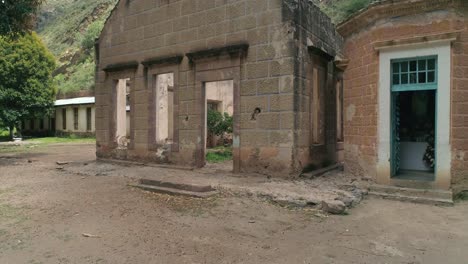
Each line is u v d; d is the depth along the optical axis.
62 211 7.07
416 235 5.65
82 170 12.40
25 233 5.80
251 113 10.20
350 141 9.99
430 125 10.33
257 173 10.09
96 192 8.79
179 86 11.89
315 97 11.35
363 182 8.98
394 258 4.78
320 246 5.20
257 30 10.08
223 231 5.84
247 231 5.85
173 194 8.32
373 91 8.91
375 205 7.46
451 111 7.92
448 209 7.11
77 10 62.69
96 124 14.74
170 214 6.80
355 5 24.34
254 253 4.92
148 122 12.77
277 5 9.72
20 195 8.57
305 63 10.07
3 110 27.91
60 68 46.91
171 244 5.26
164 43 12.32
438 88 8.02
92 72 40.81
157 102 12.87
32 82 28.95
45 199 8.10
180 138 11.93
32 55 29.06
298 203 7.18
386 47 8.56
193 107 11.55
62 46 54.06
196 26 11.44
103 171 11.98
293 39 9.45
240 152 10.45
